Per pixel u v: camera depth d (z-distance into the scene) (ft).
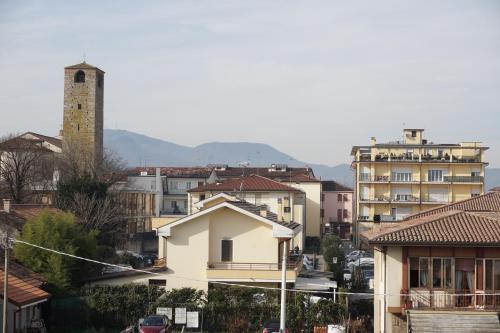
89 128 420.77
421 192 407.44
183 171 453.99
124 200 308.40
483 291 123.75
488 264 124.57
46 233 160.45
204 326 151.43
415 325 120.57
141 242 306.76
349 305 161.89
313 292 154.92
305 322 148.66
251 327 150.30
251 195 314.14
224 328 151.43
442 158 407.03
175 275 167.12
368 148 412.98
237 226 174.09
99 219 230.27
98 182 241.96
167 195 436.35
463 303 123.85
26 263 157.17
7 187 287.69
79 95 421.18
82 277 167.84
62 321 152.46
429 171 407.64
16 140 302.04
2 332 123.85
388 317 125.39
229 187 316.81
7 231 143.74
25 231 160.86
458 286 124.88
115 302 152.66
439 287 124.67
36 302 132.46
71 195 234.79
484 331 120.06
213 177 430.61
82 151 352.08
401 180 408.46
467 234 124.67
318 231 411.13
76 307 152.46
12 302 125.29
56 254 157.69
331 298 159.22
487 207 181.27
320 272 209.87
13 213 184.96
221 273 169.78
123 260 222.48
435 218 133.90
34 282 145.07
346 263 272.10
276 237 171.63
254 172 460.14
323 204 522.47
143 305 152.87
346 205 522.47
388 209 408.26
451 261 124.88
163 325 133.28
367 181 408.67
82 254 167.32
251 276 169.07
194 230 173.06
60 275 156.56
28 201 283.59
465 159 404.57
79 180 239.71
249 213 172.96
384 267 126.72
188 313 147.33
